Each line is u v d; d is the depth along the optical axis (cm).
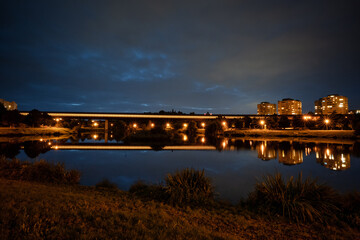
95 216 520
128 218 527
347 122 7281
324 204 690
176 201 777
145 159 2311
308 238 533
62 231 411
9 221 432
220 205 795
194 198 795
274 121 8800
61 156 2527
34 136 6475
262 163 2012
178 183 875
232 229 569
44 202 600
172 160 2245
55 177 1136
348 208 707
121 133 9819
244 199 898
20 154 2608
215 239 464
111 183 1141
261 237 529
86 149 3416
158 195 853
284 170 1648
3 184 811
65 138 6209
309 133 6209
